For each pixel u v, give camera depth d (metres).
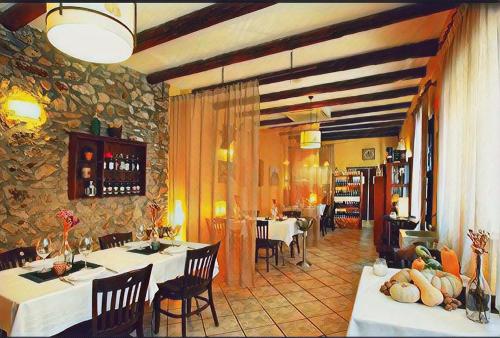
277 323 2.81
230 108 4.13
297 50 3.44
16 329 1.63
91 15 1.89
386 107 6.07
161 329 2.68
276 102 5.64
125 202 3.91
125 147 3.96
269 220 5.20
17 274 2.14
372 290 1.81
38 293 1.81
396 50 3.35
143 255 2.74
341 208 9.27
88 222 3.47
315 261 5.03
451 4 2.38
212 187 4.20
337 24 2.85
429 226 3.71
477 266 1.56
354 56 3.56
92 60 2.43
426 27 2.97
